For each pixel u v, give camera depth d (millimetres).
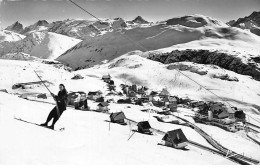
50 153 6504
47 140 7812
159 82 186750
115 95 136375
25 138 7180
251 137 81562
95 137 11102
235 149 60969
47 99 99812
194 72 194750
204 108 100438
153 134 54531
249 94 158250
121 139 13453
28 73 165500
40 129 9398
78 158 6656
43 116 20906
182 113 107250
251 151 61469
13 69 170375
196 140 63719
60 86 10789
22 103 27109
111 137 12789
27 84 138000
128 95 136875
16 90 131750
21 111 19953
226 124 90188
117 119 56312
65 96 10836
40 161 5688
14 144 6367
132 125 61000
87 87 142125
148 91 166625
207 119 95875
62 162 5961
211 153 50531
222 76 182000
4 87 137625
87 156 7066
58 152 6793
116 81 185875
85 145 8578
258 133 89875
